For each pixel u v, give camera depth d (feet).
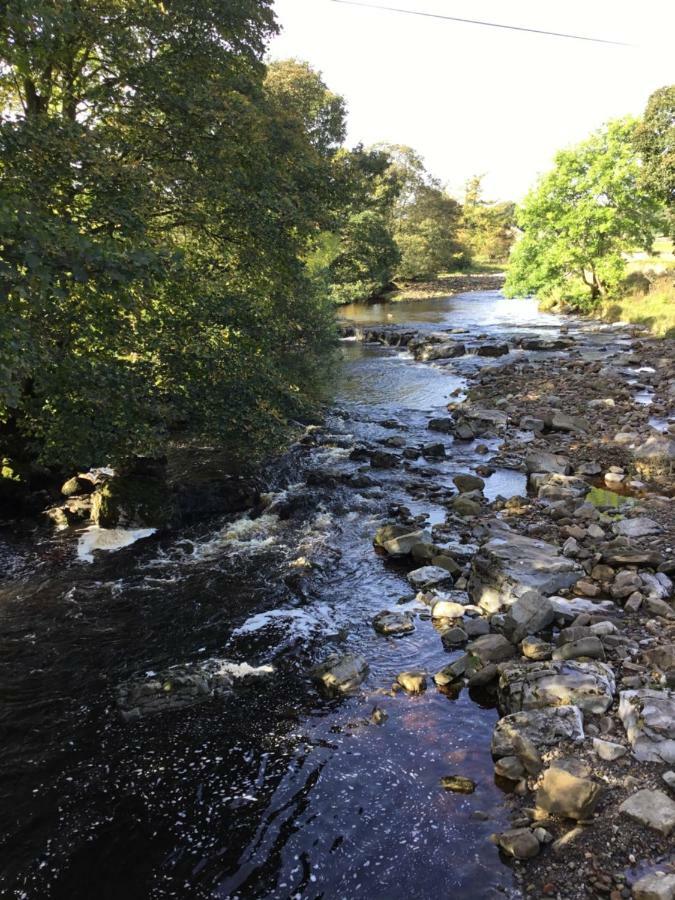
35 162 33.01
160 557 38.34
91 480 49.32
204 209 44.70
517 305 182.91
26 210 25.54
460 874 17.02
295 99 70.59
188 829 19.03
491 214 363.76
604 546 35.55
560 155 134.92
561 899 15.89
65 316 35.37
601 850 17.03
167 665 27.37
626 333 118.62
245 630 30.04
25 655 28.45
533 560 32.09
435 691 25.04
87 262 26.94
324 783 20.52
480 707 23.99
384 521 42.98
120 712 24.32
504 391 79.61
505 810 18.98
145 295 39.81
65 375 36.14
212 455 55.26
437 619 30.32
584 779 18.48
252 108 45.96
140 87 41.55
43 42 32.99
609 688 22.97
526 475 51.19
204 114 42.60
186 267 42.11
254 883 17.17
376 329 136.67
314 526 42.47
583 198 137.08
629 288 144.05
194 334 43.16
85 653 28.53
